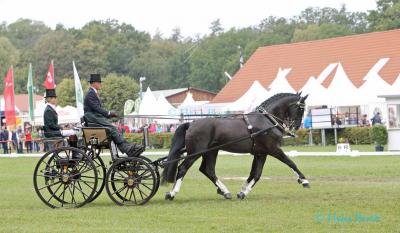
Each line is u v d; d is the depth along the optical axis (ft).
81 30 396.78
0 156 123.95
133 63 383.04
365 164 79.10
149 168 47.73
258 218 40.06
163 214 42.78
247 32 382.22
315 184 58.75
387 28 270.67
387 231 35.04
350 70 186.80
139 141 148.05
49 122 50.39
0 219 42.14
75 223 40.14
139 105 172.24
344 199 47.44
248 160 94.53
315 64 198.08
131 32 410.31
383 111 139.95
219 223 38.60
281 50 212.84
